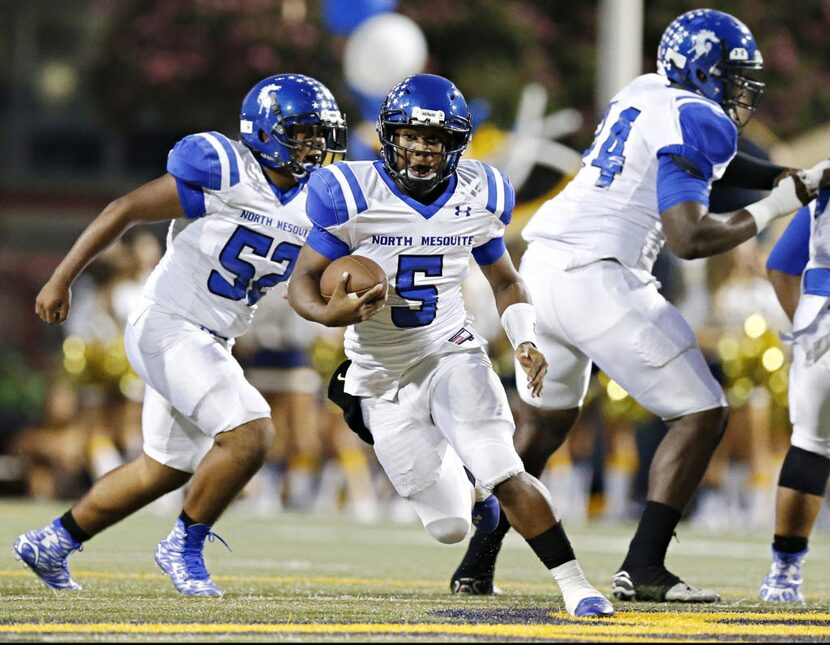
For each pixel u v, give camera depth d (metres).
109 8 96.62
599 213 19.67
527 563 26.48
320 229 16.47
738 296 38.69
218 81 79.12
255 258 18.78
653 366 19.22
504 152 51.31
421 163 16.28
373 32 49.94
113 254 41.81
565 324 19.62
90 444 42.72
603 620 15.85
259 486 42.16
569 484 42.09
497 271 17.27
